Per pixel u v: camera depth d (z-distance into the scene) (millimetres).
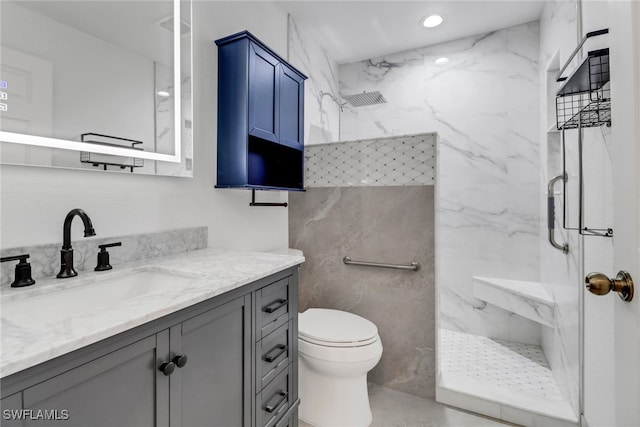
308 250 2160
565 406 1640
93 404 626
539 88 2342
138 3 1258
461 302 2598
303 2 2164
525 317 2236
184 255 1363
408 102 2801
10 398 510
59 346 555
